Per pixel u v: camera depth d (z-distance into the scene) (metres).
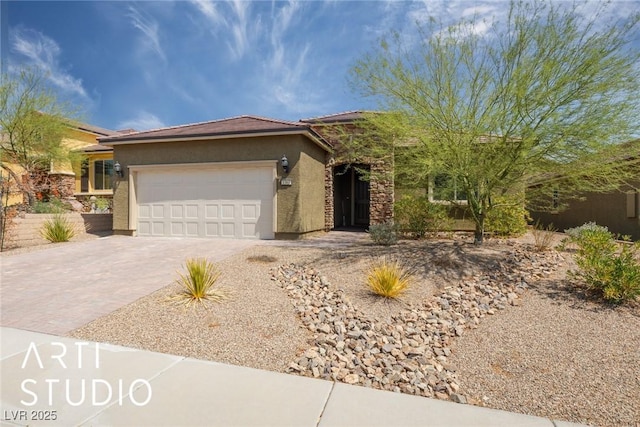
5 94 16.53
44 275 8.02
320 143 14.02
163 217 13.65
